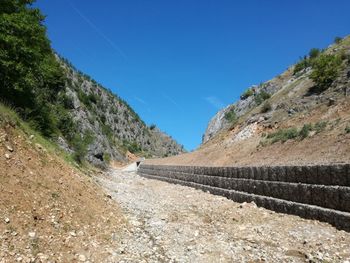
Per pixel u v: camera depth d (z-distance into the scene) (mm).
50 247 8695
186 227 13406
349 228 11688
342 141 19812
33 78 21359
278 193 16766
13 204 9445
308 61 67625
